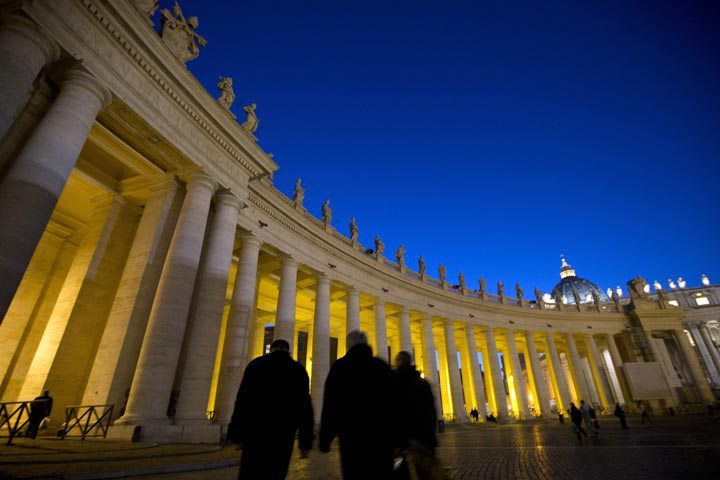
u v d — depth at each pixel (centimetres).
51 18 921
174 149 1339
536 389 4381
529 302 5075
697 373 4772
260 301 2975
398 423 359
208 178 1452
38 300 1595
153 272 1349
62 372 1278
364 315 3550
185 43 1420
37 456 705
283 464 376
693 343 6519
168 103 1309
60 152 896
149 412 1081
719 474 684
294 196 2625
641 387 4159
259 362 423
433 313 3644
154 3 1250
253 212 2045
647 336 4975
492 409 4378
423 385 453
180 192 1509
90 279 1411
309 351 3356
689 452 1016
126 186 1568
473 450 1292
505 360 4994
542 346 5675
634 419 3412
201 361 1296
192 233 1331
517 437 1867
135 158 1405
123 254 1539
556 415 4716
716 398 4838
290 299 2212
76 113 958
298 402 408
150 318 1198
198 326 1341
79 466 641
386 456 332
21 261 779
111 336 1260
